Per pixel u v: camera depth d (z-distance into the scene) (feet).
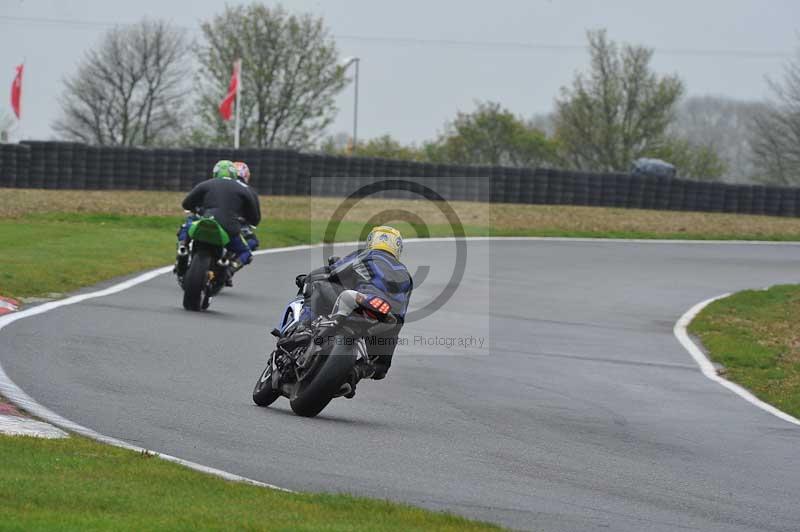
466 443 97.66
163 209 362.12
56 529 54.24
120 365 119.03
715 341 184.96
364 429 99.35
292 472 79.87
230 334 149.28
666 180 481.46
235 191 174.70
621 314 217.36
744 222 462.19
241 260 173.58
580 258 323.57
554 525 71.56
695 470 94.79
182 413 97.81
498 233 386.11
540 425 110.42
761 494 87.51
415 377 134.72
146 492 65.31
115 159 413.18
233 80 529.86
